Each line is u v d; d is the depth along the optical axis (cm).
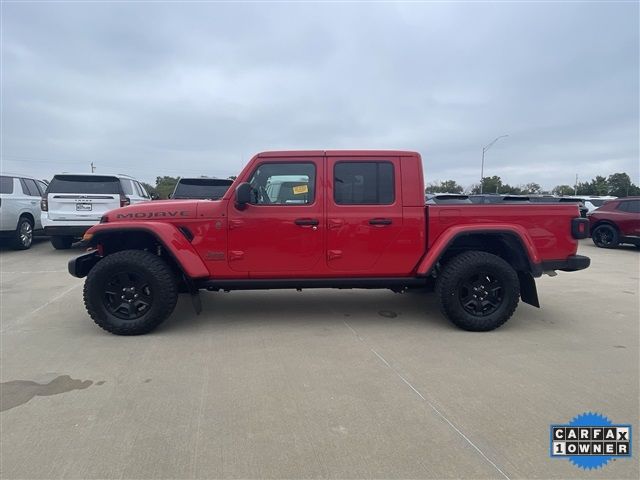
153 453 246
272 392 321
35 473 229
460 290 459
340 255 464
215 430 270
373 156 465
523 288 495
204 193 1006
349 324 488
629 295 643
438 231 466
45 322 491
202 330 465
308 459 241
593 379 345
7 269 817
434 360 383
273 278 469
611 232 1252
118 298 447
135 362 377
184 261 445
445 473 230
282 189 463
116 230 445
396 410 295
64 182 950
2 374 352
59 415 288
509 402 307
